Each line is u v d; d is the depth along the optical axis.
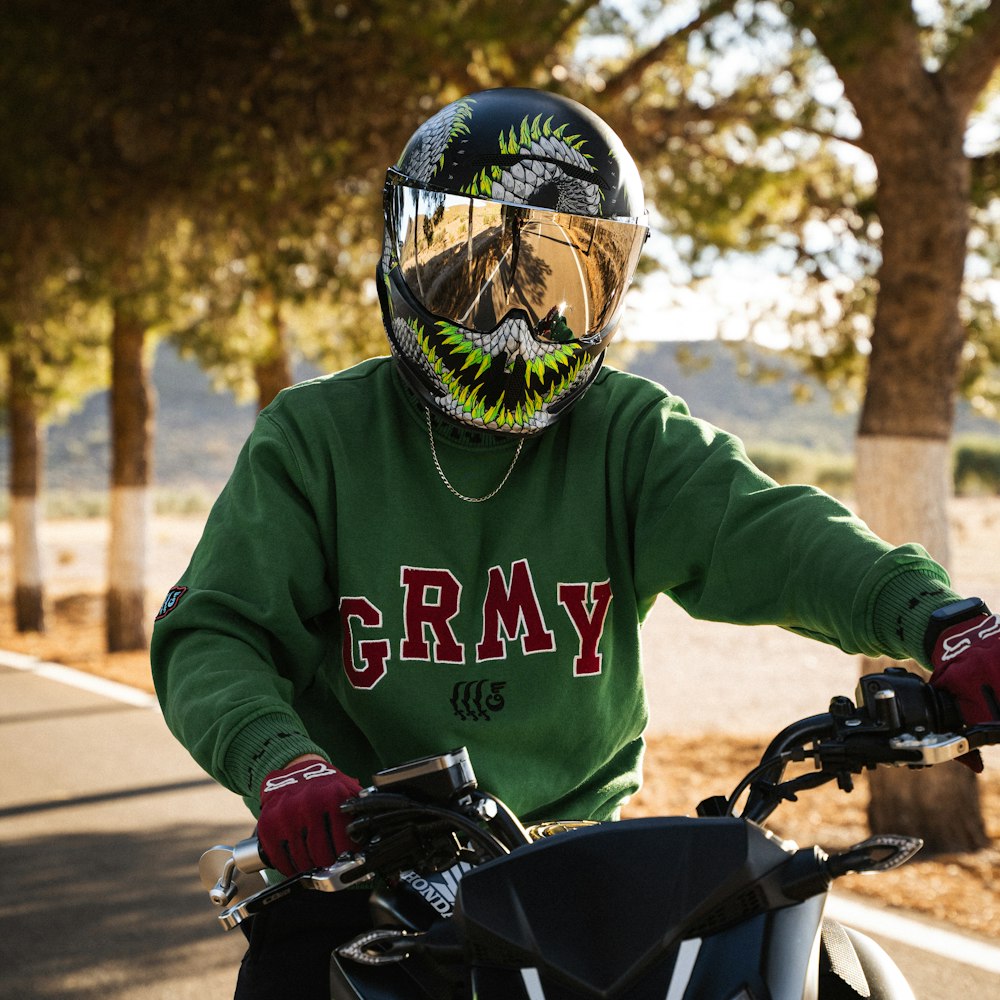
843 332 9.51
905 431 6.16
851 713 1.50
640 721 2.11
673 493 2.02
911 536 6.14
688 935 1.26
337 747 2.06
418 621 1.96
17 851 6.27
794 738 1.54
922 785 5.97
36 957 4.84
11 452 17.23
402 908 1.64
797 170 8.56
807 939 1.30
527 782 1.95
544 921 1.26
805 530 1.82
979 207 8.00
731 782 7.18
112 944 4.97
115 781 7.75
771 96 8.09
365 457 2.03
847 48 5.76
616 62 8.78
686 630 14.92
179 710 1.76
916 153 6.07
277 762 1.59
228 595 1.87
